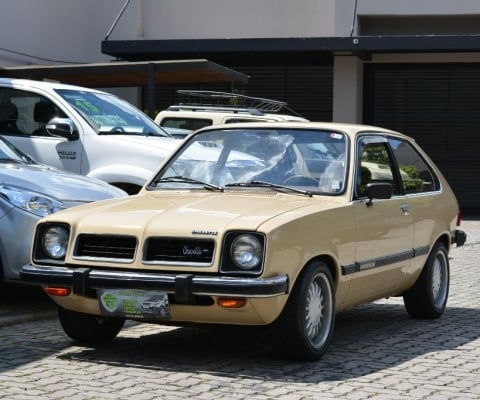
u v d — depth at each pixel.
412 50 24.25
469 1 25.22
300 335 6.92
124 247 6.91
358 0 25.45
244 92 26.17
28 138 11.78
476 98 26.44
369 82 26.80
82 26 24.80
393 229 8.30
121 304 6.85
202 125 16.03
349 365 7.17
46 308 9.44
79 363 7.10
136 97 26.89
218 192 7.88
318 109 26.66
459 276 13.16
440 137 26.73
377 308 10.16
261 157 8.09
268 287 6.47
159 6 26.81
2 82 12.10
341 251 7.42
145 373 6.78
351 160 7.86
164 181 8.17
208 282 6.51
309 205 7.29
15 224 8.80
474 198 26.73
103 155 11.48
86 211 7.32
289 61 26.61
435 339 8.37
